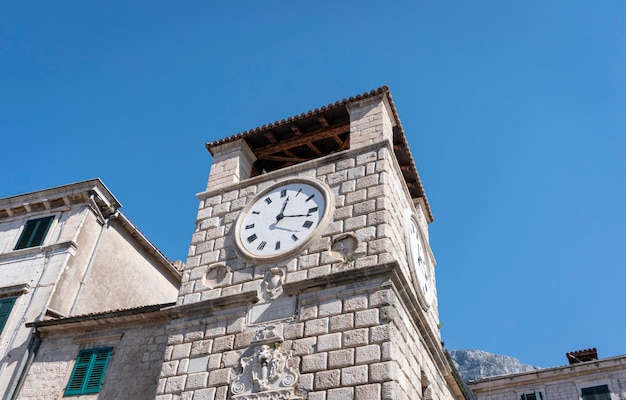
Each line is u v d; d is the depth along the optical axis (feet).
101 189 84.28
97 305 79.46
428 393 49.60
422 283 58.49
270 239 53.21
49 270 75.10
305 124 65.72
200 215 60.03
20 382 60.64
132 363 57.72
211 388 44.62
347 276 45.68
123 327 61.41
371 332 42.16
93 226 82.07
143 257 92.12
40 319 68.80
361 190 53.06
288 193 56.65
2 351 65.98
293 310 46.39
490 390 123.34
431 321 62.03
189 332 49.32
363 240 48.85
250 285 50.26
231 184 61.72
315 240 50.80
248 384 43.32
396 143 65.98
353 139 58.95
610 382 113.09
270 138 67.05
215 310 49.75
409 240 55.31
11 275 76.28
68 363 60.80
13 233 82.48
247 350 45.55
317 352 42.96
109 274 83.10
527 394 119.44
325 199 53.67
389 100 62.13
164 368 47.80
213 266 53.93
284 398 41.34
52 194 83.92
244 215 56.90
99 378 57.88
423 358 50.06
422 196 73.10
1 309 71.82
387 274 44.73
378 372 39.86
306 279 47.03
